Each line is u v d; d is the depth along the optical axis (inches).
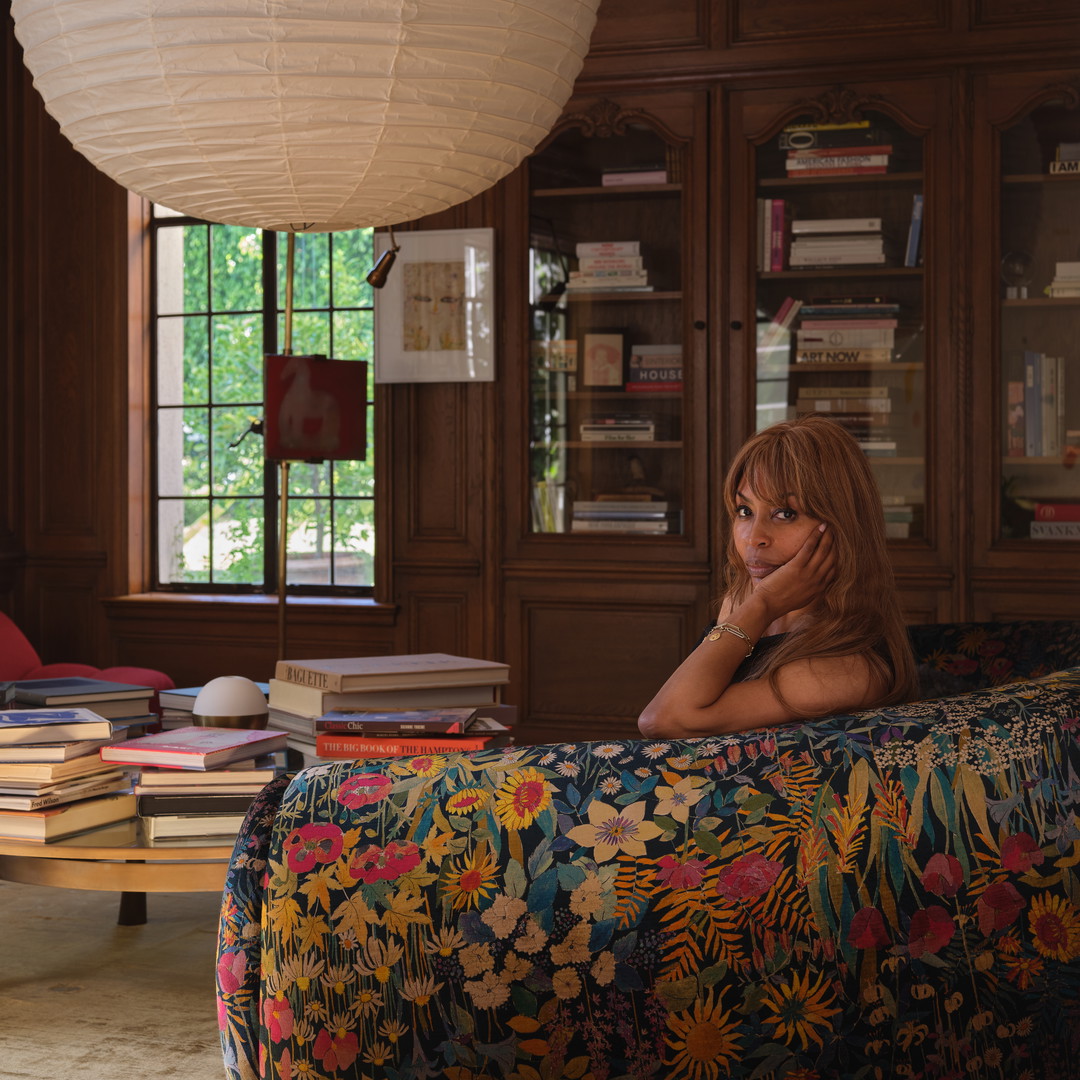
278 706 99.2
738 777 40.3
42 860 76.7
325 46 79.4
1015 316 165.2
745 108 171.0
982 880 40.7
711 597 173.9
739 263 171.8
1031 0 161.5
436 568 185.5
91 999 105.1
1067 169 162.7
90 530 202.5
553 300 179.8
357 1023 39.9
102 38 80.7
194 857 75.4
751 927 39.5
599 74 174.4
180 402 207.9
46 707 98.3
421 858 39.7
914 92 166.1
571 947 39.4
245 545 206.2
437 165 91.7
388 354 185.3
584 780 40.3
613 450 178.2
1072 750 42.6
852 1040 40.4
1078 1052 43.0
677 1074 40.0
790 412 171.9
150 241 207.2
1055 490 164.6
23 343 203.9
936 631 93.1
